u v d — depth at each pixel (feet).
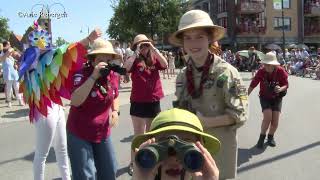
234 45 181.47
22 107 45.75
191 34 11.95
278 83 26.71
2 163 24.81
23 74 16.16
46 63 15.62
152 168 6.69
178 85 12.82
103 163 15.08
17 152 27.30
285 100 50.42
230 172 12.67
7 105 47.14
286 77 26.84
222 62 12.41
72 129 14.69
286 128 32.86
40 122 16.58
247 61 116.06
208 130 12.40
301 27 188.55
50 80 15.55
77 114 14.71
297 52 104.73
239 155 25.26
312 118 37.17
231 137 12.56
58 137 17.22
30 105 16.62
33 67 15.96
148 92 21.11
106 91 14.89
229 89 12.18
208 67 12.28
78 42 15.15
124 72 14.49
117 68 14.38
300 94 56.70
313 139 28.89
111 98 15.21
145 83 21.13
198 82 12.42
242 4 180.14
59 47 15.42
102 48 15.05
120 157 24.90
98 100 14.71
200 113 12.36
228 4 182.70
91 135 14.70
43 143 16.75
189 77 12.51
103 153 15.05
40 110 16.25
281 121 35.91
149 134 7.19
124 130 33.01
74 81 14.53
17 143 29.84
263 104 26.86
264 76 26.81
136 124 21.44
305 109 42.65
